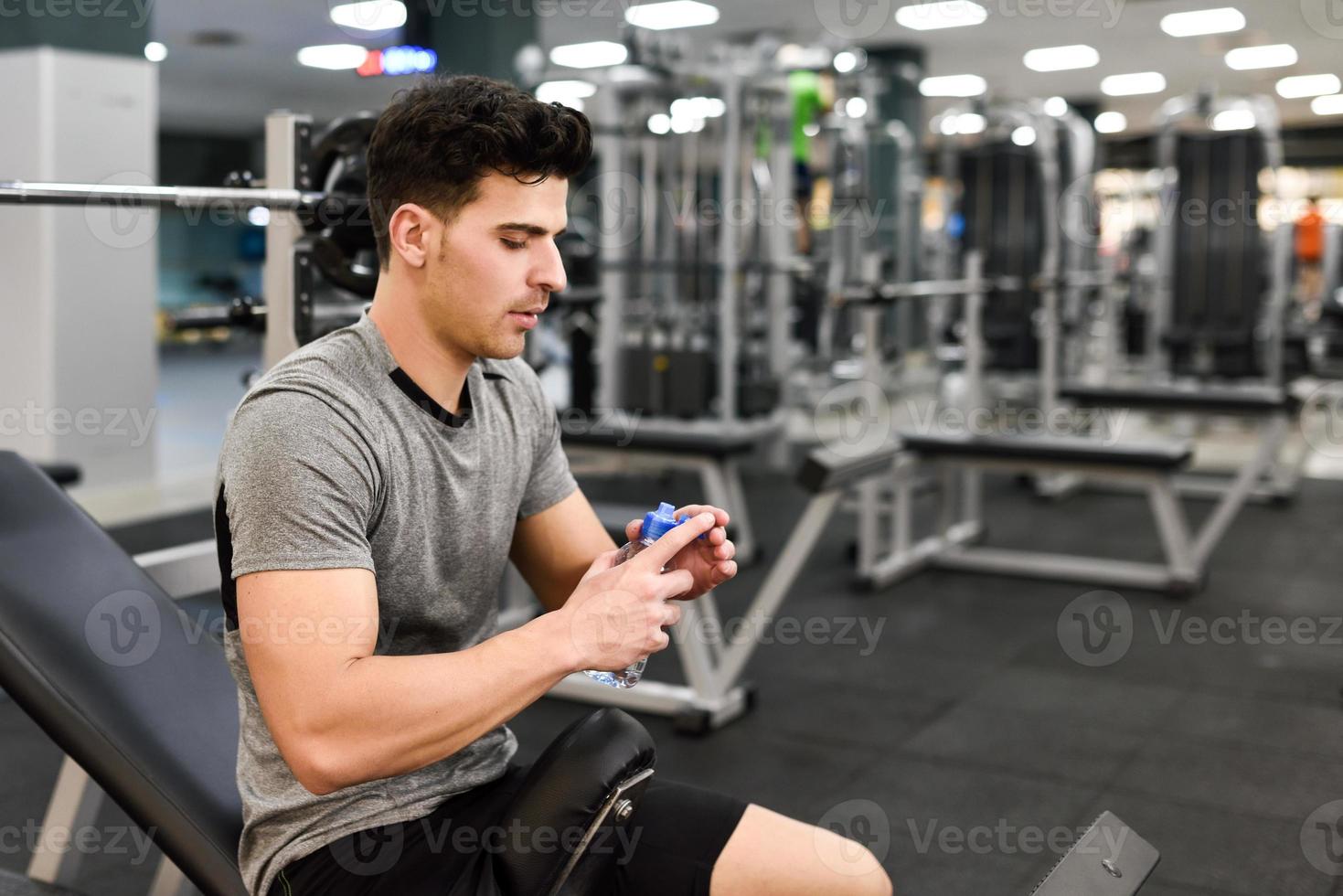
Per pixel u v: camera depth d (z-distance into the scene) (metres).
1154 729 2.70
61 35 4.74
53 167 4.68
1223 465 6.30
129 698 1.25
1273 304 6.03
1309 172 13.52
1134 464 3.80
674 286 5.95
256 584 0.94
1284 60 9.84
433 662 0.94
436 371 1.06
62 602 1.33
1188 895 1.92
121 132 4.88
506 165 0.99
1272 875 1.99
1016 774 2.44
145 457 5.12
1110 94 11.75
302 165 1.85
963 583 4.05
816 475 2.72
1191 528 4.95
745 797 2.32
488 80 1.04
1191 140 6.25
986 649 3.31
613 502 5.18
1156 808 2.27
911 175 8.35
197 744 1.23
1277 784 2.38
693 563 1.11
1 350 4.82
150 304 5.05
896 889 1.94
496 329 1.03
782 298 5.92
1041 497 5.57
